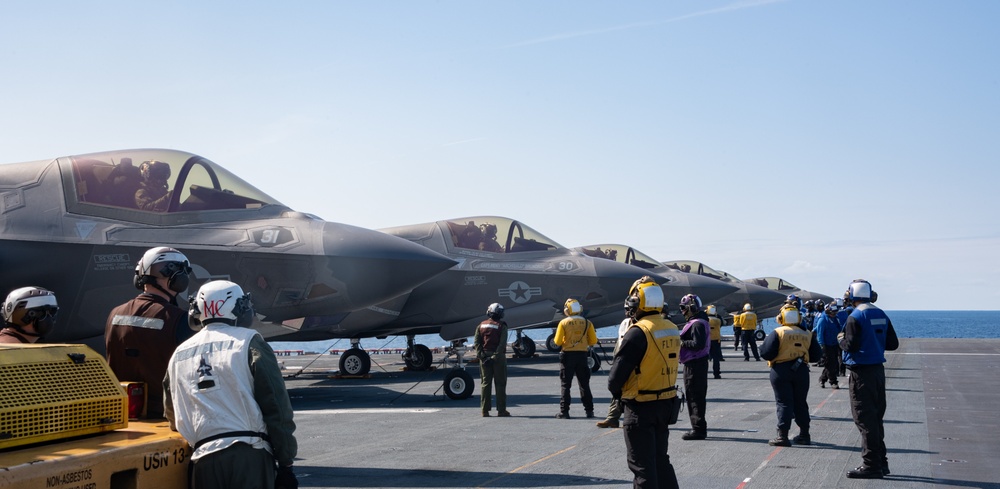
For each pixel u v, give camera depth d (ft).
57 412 12.09
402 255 43.55
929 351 103.30
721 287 110.11
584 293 74.43
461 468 27.53
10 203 39.47
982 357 90.38
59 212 39.32
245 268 40.81
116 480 12.05
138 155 41.93
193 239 40.27
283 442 13.52
